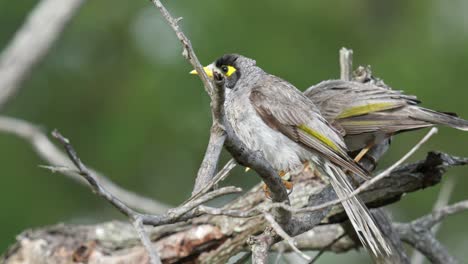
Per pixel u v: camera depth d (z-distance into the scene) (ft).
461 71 46.19
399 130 31.73
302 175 32.17
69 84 49.70
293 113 30.45
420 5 49.21
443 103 45.16
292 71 45.32
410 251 43.96
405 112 31.68
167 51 48.21
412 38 48.08
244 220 31.17
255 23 46.44
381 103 32.27
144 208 39.24
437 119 31.12
